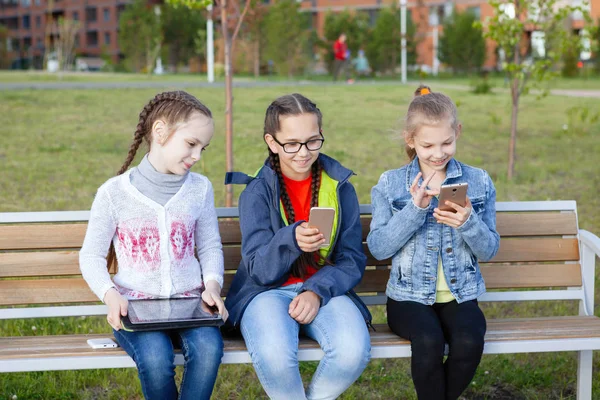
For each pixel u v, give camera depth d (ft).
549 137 37.68
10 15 205.36
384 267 11.58
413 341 9.62
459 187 9.52
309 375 12.80
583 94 63.52
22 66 185.98
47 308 10.75
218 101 50.34
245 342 9.56
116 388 12.17
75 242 10.85
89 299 10.90
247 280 10.45
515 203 11.69
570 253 11.83
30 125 37.40
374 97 57.11
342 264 10.27
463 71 116.78
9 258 10.71
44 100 47.39
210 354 9.09
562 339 10.00
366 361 9.43
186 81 76.23
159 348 9.07
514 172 28.22
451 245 10.40
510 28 26.71
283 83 73.77
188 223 10.09
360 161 30.07
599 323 10.79
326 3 162.20
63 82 70.44
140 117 10.07
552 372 12.89
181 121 9.67
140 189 9.93
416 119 10.25
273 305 9.80
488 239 10.12
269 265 9.78
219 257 10.34
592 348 10.05
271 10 101.76
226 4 20.43
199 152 9.94
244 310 10.02
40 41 200.64
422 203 9.91
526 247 11.76
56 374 12.48
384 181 10.84
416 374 9.52
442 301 10.47
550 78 27.35
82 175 26.55
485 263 11.78
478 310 10.23
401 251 10.56
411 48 112.16
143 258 9.88
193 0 20.31
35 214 10.69
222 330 10.35
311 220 9.20
